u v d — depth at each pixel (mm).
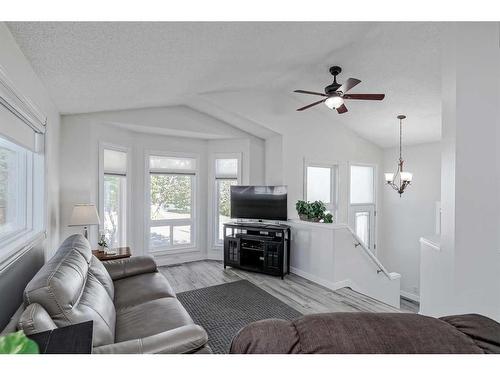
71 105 3166
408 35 2816
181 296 3363
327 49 3053
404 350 642
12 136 1763
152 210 4754
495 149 1893
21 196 2357
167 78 2992
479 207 1890
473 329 739
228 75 3400
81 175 3596
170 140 4785
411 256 5695
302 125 4891
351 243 3906
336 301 3262
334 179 5477
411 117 4613
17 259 1821
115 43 1985
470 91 1880
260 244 4371
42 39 1779
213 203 5141
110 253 3205
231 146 5055
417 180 5617
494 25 1864
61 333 1036
